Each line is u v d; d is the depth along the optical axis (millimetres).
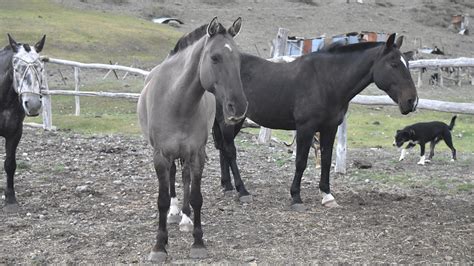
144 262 5996
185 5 59969
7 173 7953
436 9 62375
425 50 43906
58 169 10500
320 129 8062
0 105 7637
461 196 8719
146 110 6602
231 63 5383
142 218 7586
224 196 8766
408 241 6562
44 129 15195
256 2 62594
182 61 5949
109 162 11211
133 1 60469
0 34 38094
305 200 8492
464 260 5988
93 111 21375
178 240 6703
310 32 51094
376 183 9609
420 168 10930
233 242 6609
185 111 5840
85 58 34750
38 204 8273
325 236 6785
